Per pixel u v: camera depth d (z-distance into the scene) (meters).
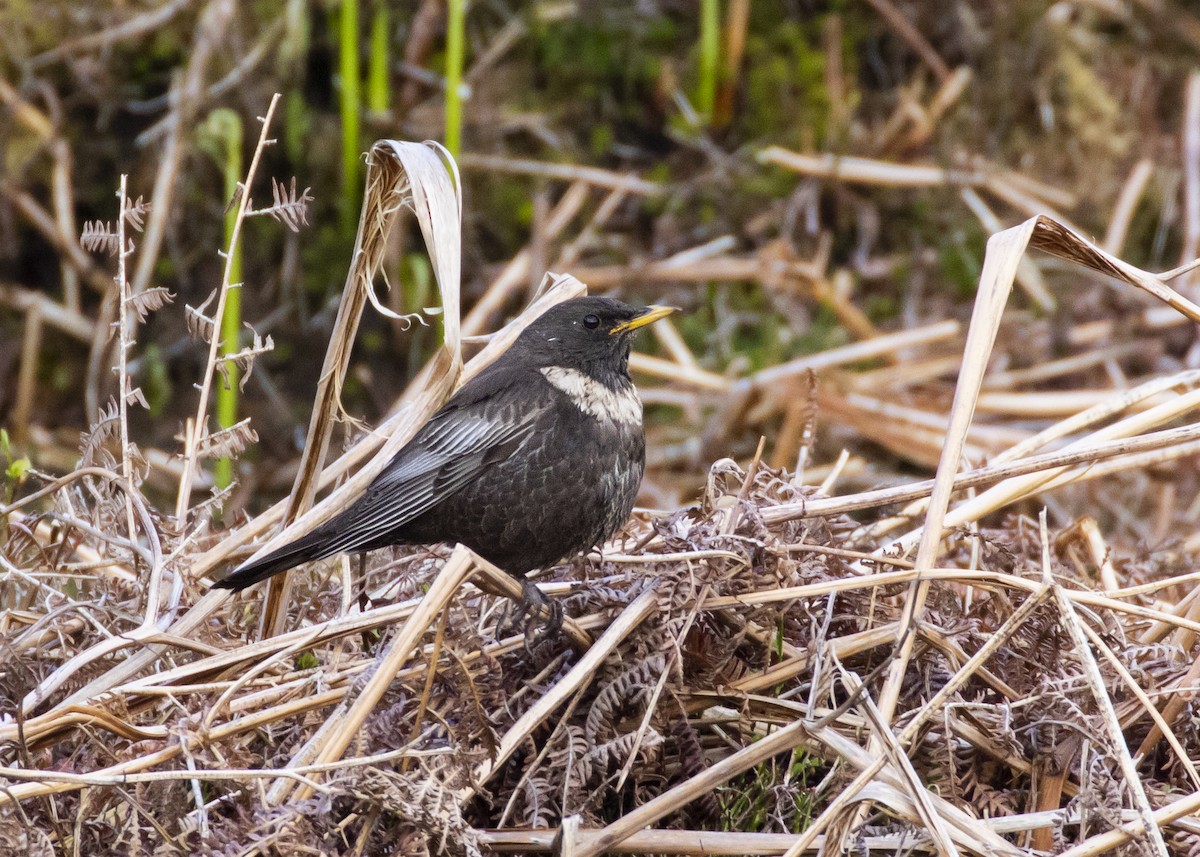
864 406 14.37
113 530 7.83
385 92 16.33
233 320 12.06
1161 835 5.55
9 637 7.30
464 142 16.64
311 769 5.62
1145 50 18.06
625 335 8.00
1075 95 17.52
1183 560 9.60
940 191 16.86
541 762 6.41
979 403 14.62
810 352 15.55
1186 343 15.55
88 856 5.99
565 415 7.73
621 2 17.55
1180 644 7.36
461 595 7.54
